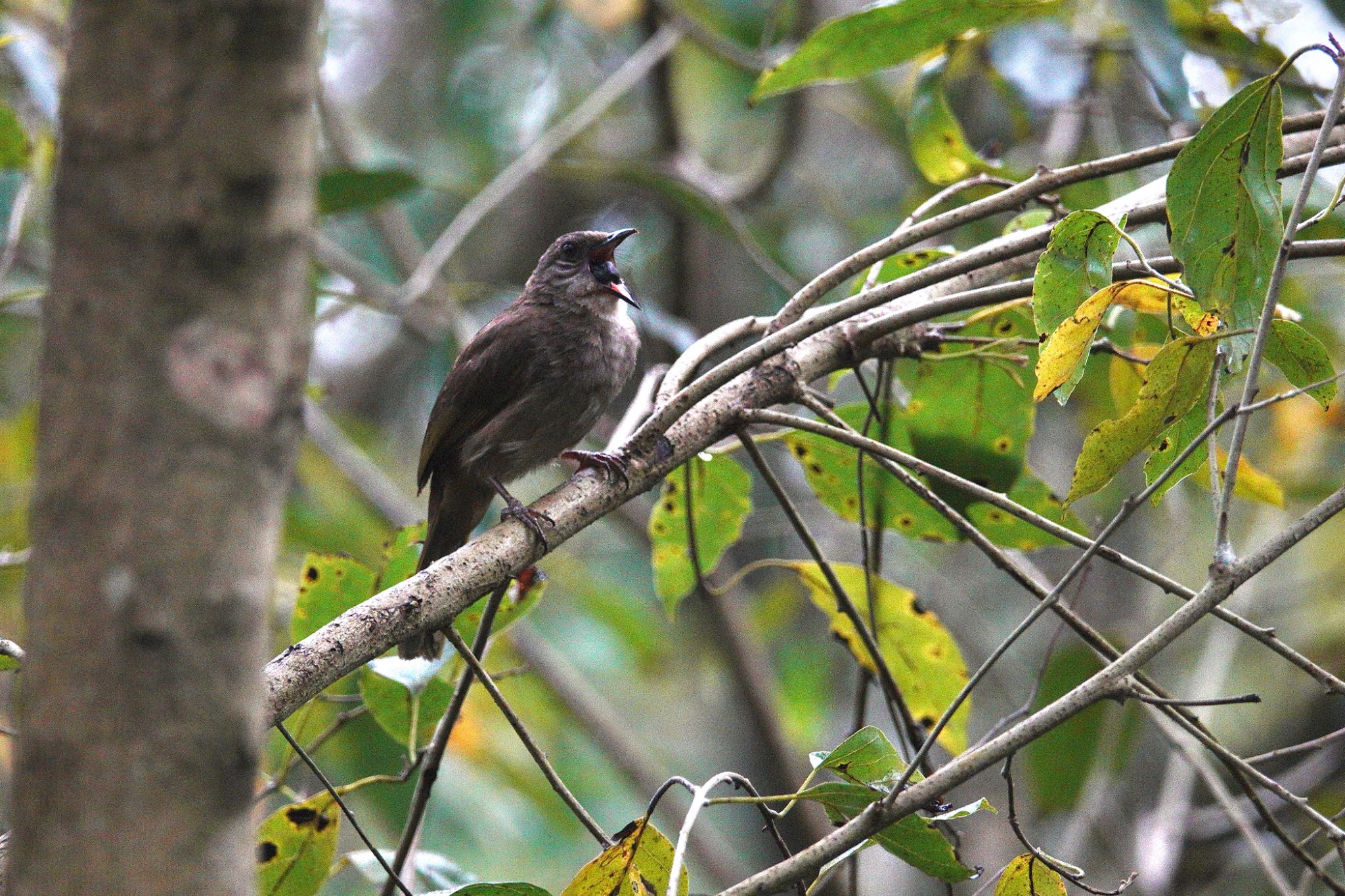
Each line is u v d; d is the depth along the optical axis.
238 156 3.09
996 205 6.86
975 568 17.25
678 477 8.80
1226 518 5.47
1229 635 13.12
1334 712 14.48
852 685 17.88
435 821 14.54
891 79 16.36
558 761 15.77
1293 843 6.13
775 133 17.69
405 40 19.88
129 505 3.08
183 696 3.10
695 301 15.23
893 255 8.22
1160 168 11.77
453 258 17.86
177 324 3.10
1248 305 5.89
